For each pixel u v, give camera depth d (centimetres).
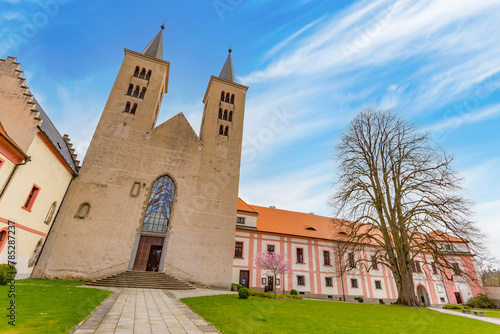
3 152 1525
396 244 2084
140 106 2950
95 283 1984
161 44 3712
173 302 1354
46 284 1722
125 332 701
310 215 4556
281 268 2339
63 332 620
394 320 1253
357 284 3638
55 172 2116
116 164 2605
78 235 2252
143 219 2483
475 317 1886
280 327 874
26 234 1828
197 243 2581
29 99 1848
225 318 960
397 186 2267
